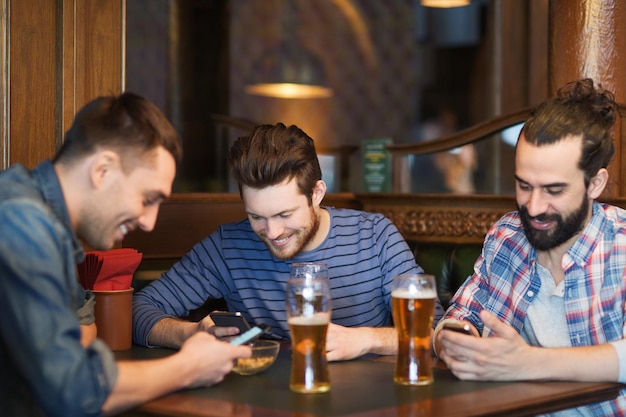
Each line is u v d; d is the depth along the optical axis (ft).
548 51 11.16
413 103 31.22
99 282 7.60
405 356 6.24
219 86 30.01
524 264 7.48
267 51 32.07
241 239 8.58
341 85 31.78
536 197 6.68
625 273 6.95
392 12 31.30
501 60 24.14
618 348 6.44
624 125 9.56
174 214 10.78
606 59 10.51
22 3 8.52
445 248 10.32
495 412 5.50
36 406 5.98
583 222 6.91
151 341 7.73
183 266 8.69
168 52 25.95
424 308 6.15
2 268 5.34
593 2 10.56
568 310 7.08
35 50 8.63
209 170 28.55
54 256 5.48
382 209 11.92
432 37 30.96
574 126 6.59
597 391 6.18
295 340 5.99
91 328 7.21
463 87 30.60
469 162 18.42
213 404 5.66
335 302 8.43
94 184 5.82
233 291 8.65
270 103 32.07
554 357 6.34
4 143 8.44
